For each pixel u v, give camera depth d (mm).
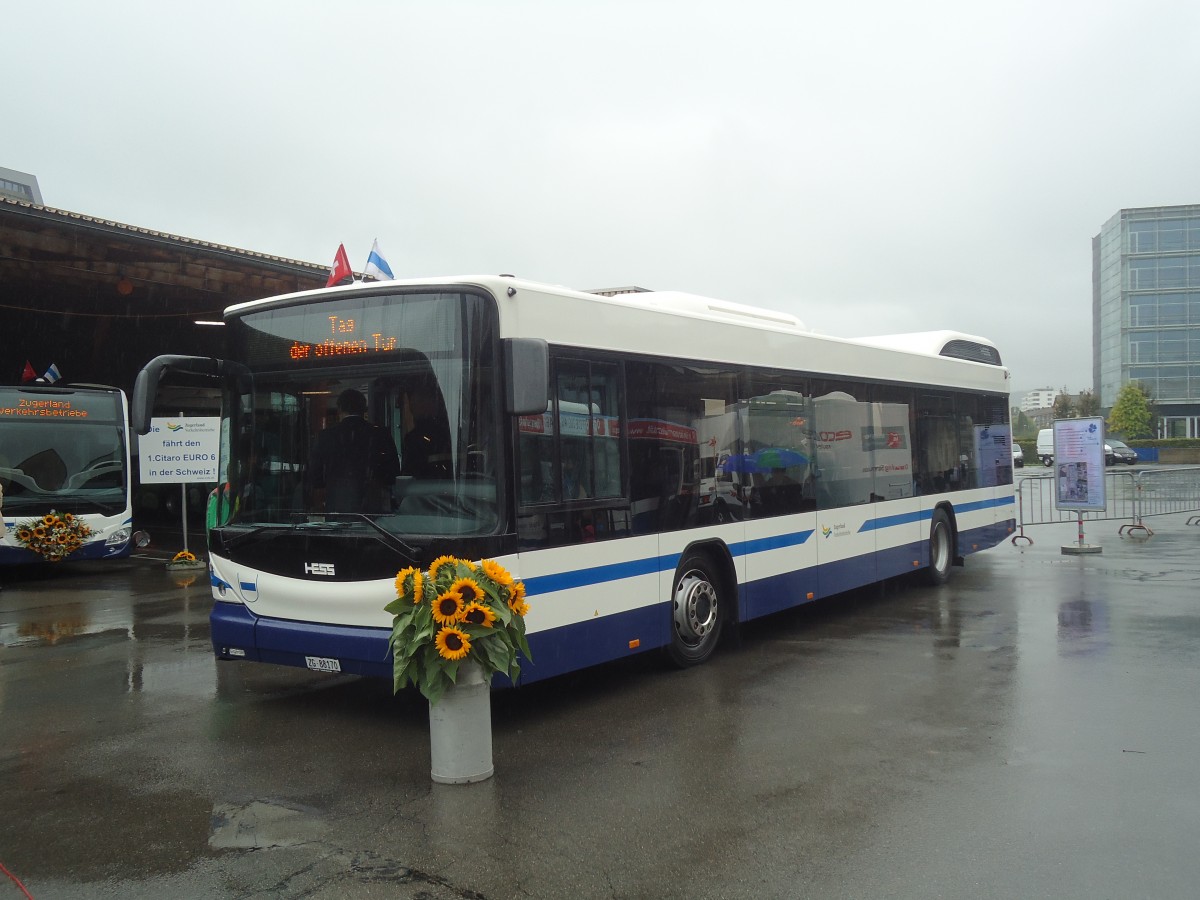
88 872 4242
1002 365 14211
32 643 9422
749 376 8555
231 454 6785
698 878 4102
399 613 5352
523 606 5465
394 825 4715
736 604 8258
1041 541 17453
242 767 5621
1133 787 5094
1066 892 3932
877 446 10633
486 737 5371
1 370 23484
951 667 7824
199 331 23016
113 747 6023
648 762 5617
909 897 3906
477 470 5922
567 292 6613
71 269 17203
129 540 15312
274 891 4023
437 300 6070
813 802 4945
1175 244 84625
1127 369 86375
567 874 4148
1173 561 14320
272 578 6395
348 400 6312
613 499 6922
